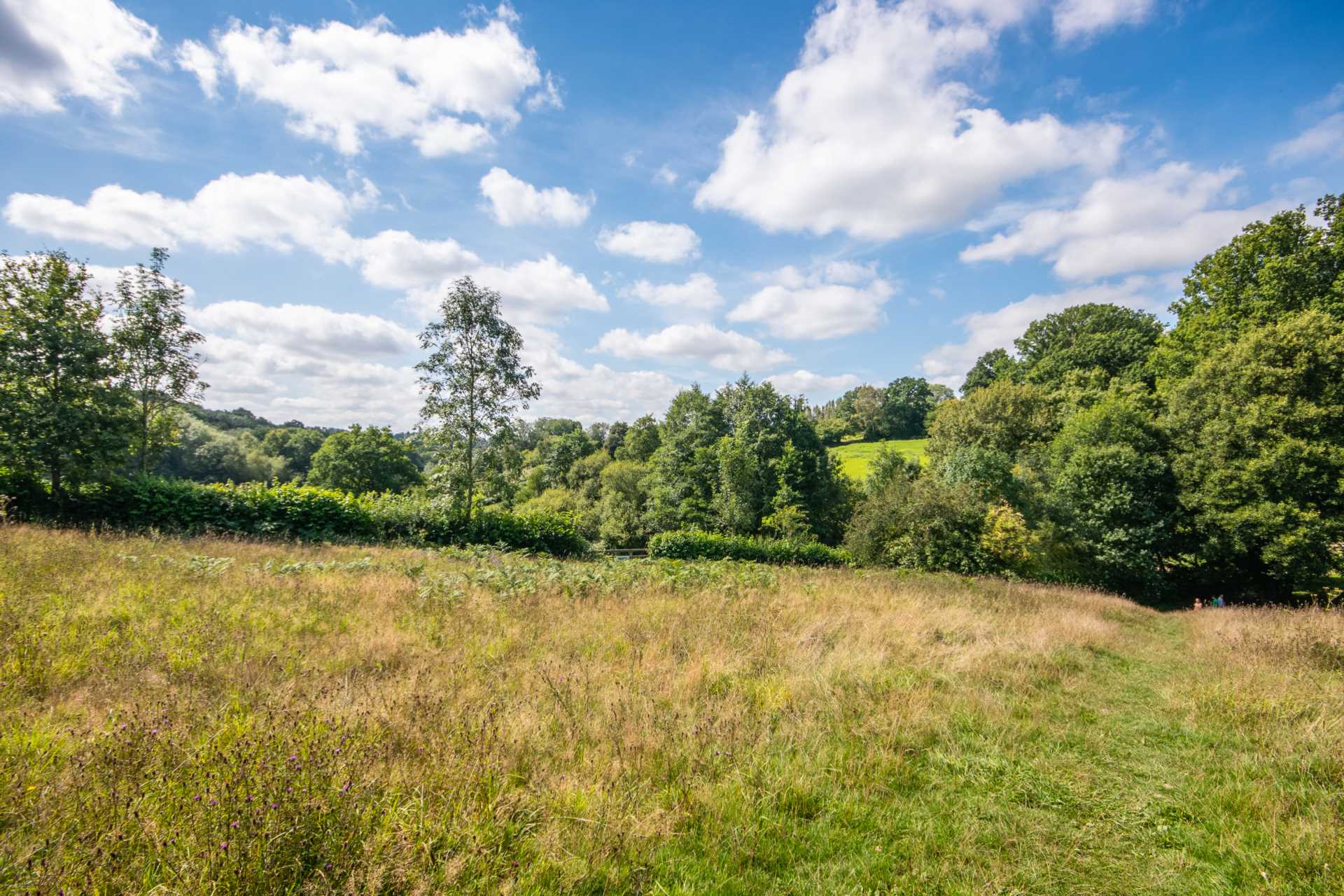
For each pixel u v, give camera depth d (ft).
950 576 63.26
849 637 28.22
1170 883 11.39
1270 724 19.19
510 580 35.65
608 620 28.53
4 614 19.25
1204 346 93.86
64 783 10.58
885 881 10.99
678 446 138.92
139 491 51.65
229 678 17.06
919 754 16.72
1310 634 29.27
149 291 61.82
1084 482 83.25
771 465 126.41
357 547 53.42
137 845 9.11
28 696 14.80
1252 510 70.59
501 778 12.60
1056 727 19.83
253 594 27.09
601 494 157.89
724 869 10.78
